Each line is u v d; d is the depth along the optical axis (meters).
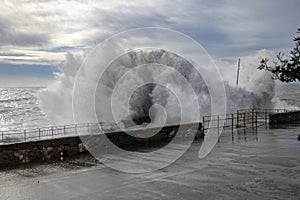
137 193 6.53
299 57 7.16
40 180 7.58
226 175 7.71
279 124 17.19
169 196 6.31
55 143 10.02
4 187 7.07
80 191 6.74
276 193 6.31
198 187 6.84
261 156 9.63
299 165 8.48
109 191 6.70
